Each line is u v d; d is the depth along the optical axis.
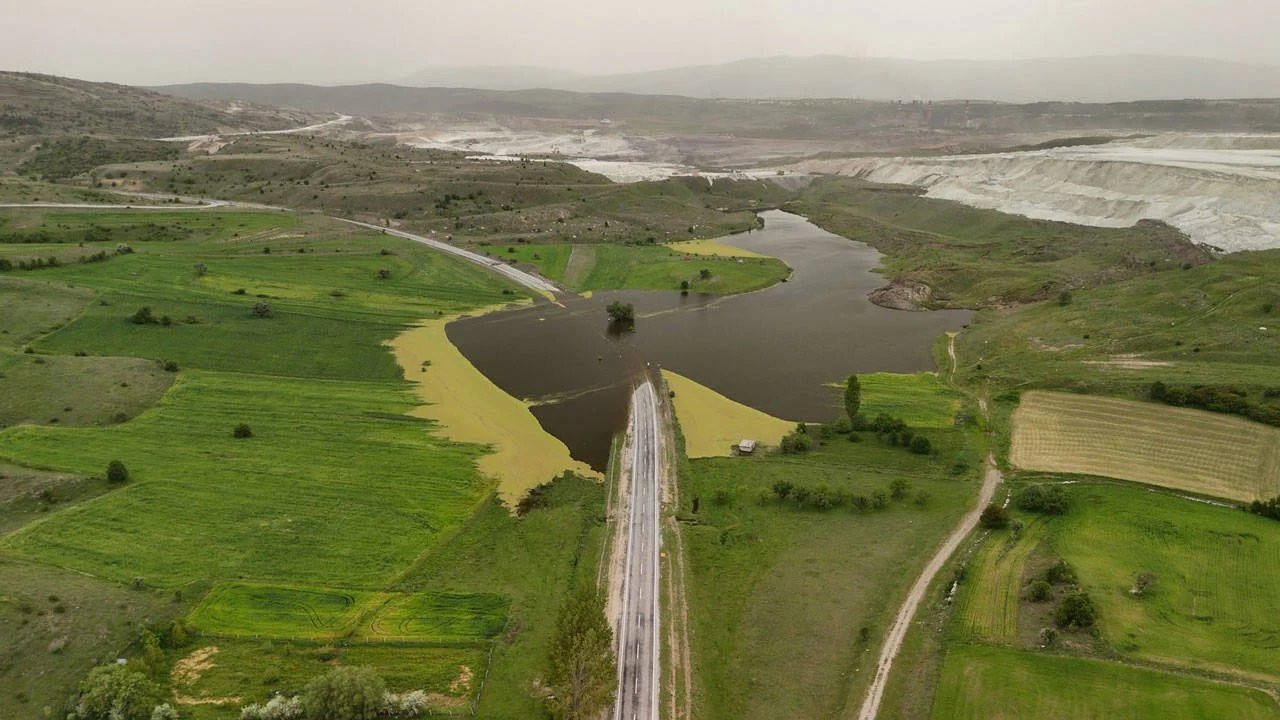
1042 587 60.50
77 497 73.94
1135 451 82.94
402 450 87.81
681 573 66.75
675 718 51.16
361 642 57.25
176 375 104.69
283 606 60.81
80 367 101.75
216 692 51.91
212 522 71.38
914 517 74.38
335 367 111.88
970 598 61.31
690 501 78.56
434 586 64.31
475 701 51.78
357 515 74.12
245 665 54.62
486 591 63.81
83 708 48.38
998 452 85.94
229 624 58.41
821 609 61.56
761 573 66.62
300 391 102.56
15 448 81.81
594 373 113.06
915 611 60.44
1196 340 105.06
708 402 102.94
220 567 65.06
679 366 116.12
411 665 55.25
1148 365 101.00
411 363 115.12
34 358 102.62
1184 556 65.44
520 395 104.94
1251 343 100.88
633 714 51.38
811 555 68.94
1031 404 95.75
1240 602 59.34
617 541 71.38
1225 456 80.06
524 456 87.75
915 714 50.38
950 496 77.94
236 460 83.12
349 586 63.81
